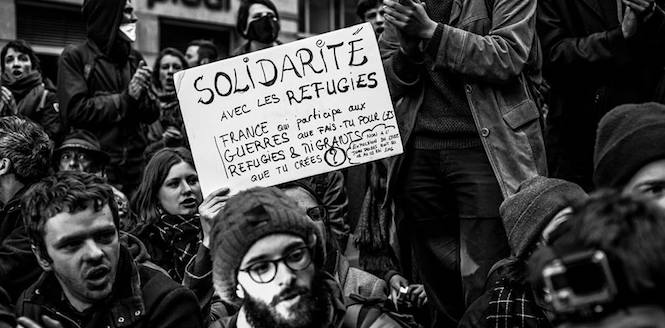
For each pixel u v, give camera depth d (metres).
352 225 4.21
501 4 3.01
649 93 3.34
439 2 3.16
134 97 4.79
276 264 2.01
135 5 10.02
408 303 3.40
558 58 3.43
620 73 3.34
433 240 3.17
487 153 2.97
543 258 1.28
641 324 1.15
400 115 3.16
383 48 3.41
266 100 2.94
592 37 3.34
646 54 3.28
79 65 4.87
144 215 3.58
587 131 3.50
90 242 2.26
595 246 1.20
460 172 3.04
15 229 3.01
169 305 2.37
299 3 11.76
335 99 2.94
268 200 2.06
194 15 10.47
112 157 4.77
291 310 1.99
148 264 2.78
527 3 3.02
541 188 2.30
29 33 9.52
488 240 2.97
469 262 3.01
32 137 3.31
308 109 2.93
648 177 2.00
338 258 2.98
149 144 5.41
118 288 2.35
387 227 3.64
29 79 5.50
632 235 1.18
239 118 2.93
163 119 5.71
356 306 2.19
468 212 3.02
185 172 3.57
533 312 2.29
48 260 2.32
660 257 1.16
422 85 3.12
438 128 3.07
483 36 3.04
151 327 2.34
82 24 9.87
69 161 4.27
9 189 3.26
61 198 2.25
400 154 2.98
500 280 2.44
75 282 2.27
